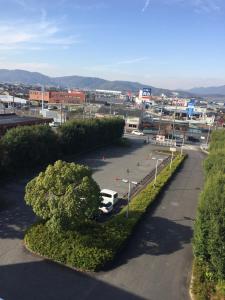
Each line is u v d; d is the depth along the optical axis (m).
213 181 27.27
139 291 22.91
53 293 21.83
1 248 26.67
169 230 32.94
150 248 28.98
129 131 115.31
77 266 24.61
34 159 50.06
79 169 27.12
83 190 25.81
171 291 23.23
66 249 25.36
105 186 45.88
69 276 23.72
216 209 23.69
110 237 27.89
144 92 183.38
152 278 24.58
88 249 25.45
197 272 24.72
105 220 34.06
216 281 23.78
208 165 43.31
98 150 73.75
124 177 51.59
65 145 60.97
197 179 54.53
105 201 35.75
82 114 122.62
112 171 55.03
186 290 23.50
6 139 46.03
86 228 28.72
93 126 71.44
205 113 150.12
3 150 43.50
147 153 75.94
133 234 31.05
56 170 26.77
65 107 146.88
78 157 63.94
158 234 31.78
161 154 76.12
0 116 73.06
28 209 35.12
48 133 54.81
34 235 27.23
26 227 30.88
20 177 46.34
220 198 24.22
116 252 26.55
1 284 22.22
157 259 27.28
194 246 25.67
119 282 23.66
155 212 37.22
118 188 45.41
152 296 22.50
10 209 34.81
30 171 49.59
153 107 169.12
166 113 155.50
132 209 35.47
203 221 24.52
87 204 25.84
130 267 25.67
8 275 23.23
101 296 22.00
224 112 186.88
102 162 61.50
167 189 46.69
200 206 25.38
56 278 23.34
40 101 172.38
